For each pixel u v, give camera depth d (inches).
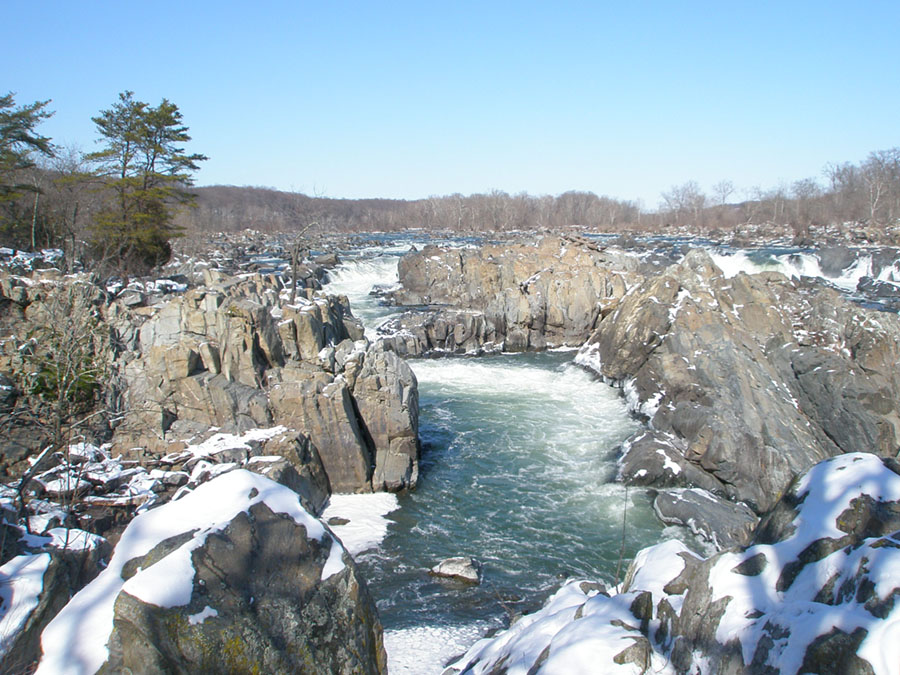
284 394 876.0
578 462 1032.2
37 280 943.7
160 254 1637.6
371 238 4623.5
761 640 266.8
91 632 237.5
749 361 1116.5
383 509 862.5
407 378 954.7
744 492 925.2
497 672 385.1
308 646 252.2
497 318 1850.4
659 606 356.2
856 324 1129.4
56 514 625.9
